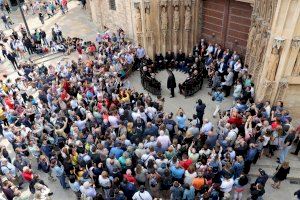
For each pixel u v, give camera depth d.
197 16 21.91
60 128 15.12
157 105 16.05
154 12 21.67
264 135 13.49
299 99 15.57
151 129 13.89
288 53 14.23
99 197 11.61
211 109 18.20
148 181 13.12
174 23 21.88
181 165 12.38
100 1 27.34
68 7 35.69
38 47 26.19
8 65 25.11
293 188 13.63
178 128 15.20
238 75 18.14
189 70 21.16
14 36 26.12
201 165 12.12
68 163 13.27
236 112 14.20
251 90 16.30
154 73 21.39
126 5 24.09
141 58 22.61
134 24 24.11
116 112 15.53
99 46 23.94
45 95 17.80
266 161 14.58
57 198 13.98
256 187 11.66
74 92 18.27
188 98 19.41
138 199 11.08
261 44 15.80
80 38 27.72
